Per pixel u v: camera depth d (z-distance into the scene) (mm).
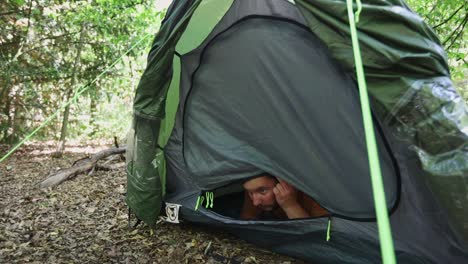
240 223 2928
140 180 3215
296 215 2783
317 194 2506
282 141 2588
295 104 2496
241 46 2637
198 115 3020
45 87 9680
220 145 2887
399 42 2072
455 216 1923
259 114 2656
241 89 2707
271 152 2650
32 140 9922
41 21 8484
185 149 3160
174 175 3369
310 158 2488
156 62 2838
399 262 2293
